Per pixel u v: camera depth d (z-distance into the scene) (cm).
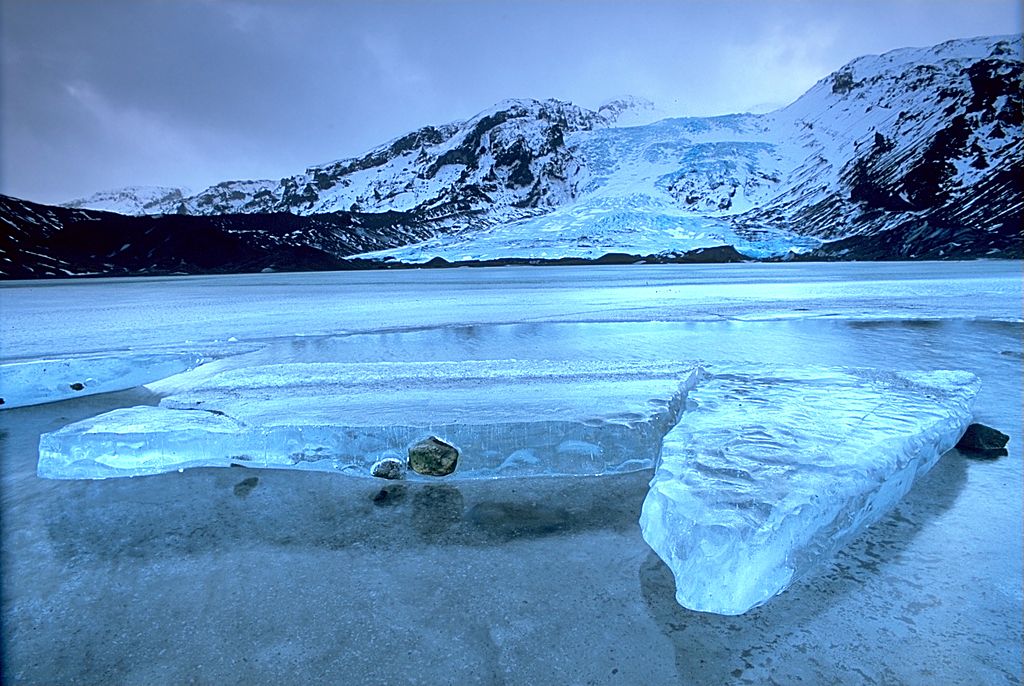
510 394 482
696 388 482
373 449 383
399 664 197
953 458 380
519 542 283
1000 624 211
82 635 217
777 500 255
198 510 327
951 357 745
